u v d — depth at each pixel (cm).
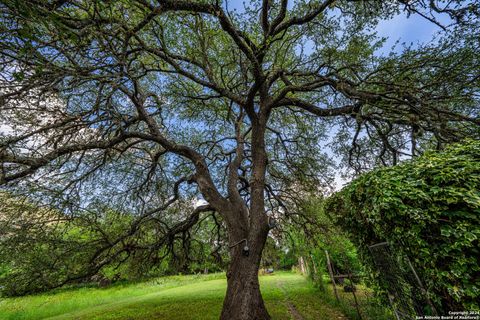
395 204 243
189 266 975
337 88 513
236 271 506
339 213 430
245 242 531
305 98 805
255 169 623
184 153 688
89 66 415
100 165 644
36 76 315
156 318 773
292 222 841
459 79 454
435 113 447
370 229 348
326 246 859
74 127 503
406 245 250
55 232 538
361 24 546
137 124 750
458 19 410
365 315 553
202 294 1273
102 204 698
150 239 812
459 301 206
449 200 217
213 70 768
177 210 890
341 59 596
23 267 524
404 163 298
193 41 628
